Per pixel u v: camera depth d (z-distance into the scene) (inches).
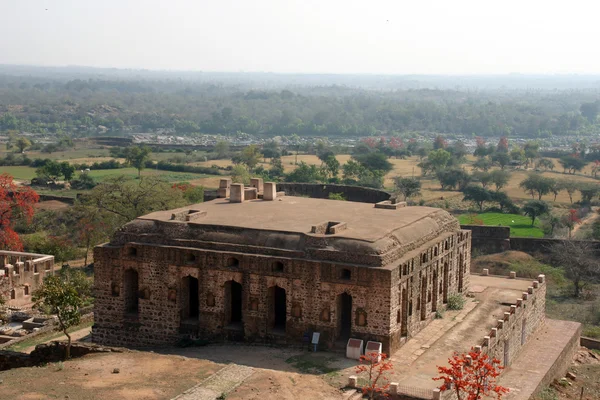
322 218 2422.5
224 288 2242.9
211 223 2319.1
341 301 2191.2
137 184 4635.8
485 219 5713.6
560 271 3831.2
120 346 2372.0
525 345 2610.7
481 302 2682.1
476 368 1688.0
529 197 6855.3
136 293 2412.6
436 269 2452.0
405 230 2320.4
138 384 1745.8
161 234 2341.3
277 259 2164.1
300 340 2172.7
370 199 4722.0
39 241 4210.1
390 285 2052.2
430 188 7367.1
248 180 6048.2
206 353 2153.1
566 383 2455.7
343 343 2154.3
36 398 1637.6
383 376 1956.2
